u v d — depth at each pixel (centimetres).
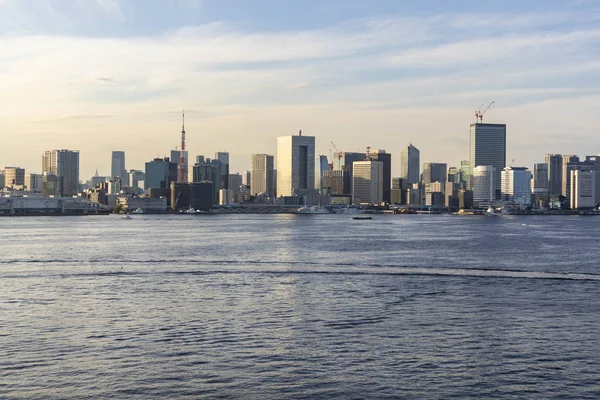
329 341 7631
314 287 11988
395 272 14350
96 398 5762
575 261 16988
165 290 11588
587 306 10025
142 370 6494
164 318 8950
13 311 9500
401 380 6228
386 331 8175
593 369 6588
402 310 9625
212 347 7344
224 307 9831
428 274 14000
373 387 6038
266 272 14338
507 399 5778
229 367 6594
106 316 9094
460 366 6656
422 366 6650
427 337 7856
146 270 14712
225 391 5931
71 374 6362
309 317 9062
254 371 6469
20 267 15338
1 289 11694
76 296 10881
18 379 6219
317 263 16288
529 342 7638
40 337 7794
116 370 6488
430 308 9800
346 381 6191
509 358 6944
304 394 5869
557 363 6781
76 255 18525
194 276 13625
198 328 8306
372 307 9869
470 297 10862
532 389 6009
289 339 7725
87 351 7150
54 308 9738
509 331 8206
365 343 7544
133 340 7656
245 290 11606
